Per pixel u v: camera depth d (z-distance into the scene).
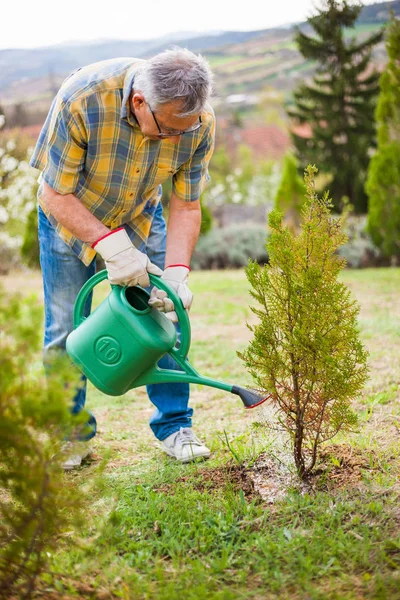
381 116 11.32
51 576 1.99
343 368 2.46
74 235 2.74
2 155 13.66
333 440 3.06
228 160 32.84
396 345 5.08
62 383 1.74
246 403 2.57
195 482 2.76
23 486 1.85
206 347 5.70
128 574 2.05
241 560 2.14
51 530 1.91
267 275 2.49
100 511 2.46
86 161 2.73
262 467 2.81
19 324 1.71
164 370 2.65
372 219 11.90
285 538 2.26
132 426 3.78
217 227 16.19
